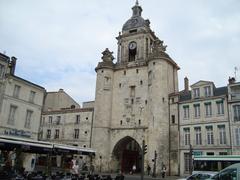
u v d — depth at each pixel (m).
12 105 30.73
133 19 52.88
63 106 58.12
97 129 44.69
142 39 49.78
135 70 46.91
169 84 44.09
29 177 16.09
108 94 47.09
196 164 26.42
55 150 21.70
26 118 32.53
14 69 33.28
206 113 36.28
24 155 32.03
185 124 38.12
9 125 30.03
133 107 44.81
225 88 36.12
